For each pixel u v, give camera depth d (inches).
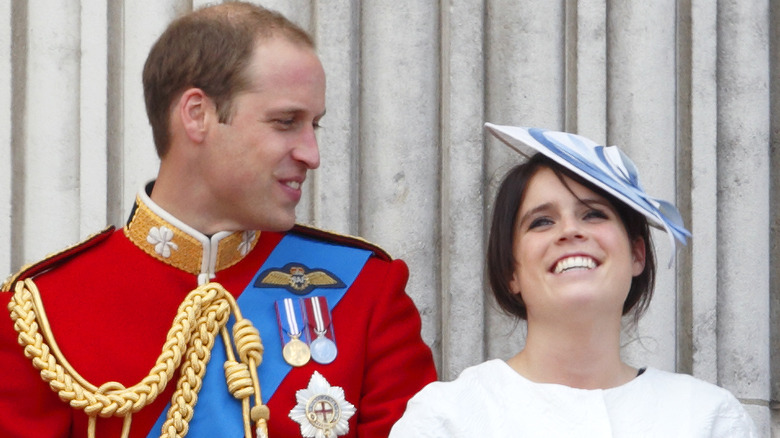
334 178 468.4
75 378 342.3
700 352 471.5
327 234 388.2
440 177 479.2
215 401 346.9
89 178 468.8
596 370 327.3
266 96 350.9
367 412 360.2
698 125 475.5
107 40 472.1
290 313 364.2
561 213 332.2
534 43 477.1
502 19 479.2
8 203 468.4
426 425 319.6
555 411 317.1
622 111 477.4
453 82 472.1
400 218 473.4
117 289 360.8
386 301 375.2
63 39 472.4
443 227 475.8
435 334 475.5
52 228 469.7
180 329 348.2
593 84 473.7
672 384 326.6
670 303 467.8
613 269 326.3
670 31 478.3
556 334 327.3
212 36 354.6
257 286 369.1
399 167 474.0
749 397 474.9
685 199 478.6
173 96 359.3
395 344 371.2
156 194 370.0
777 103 483.5
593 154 342.3
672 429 315.3
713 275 473.1
